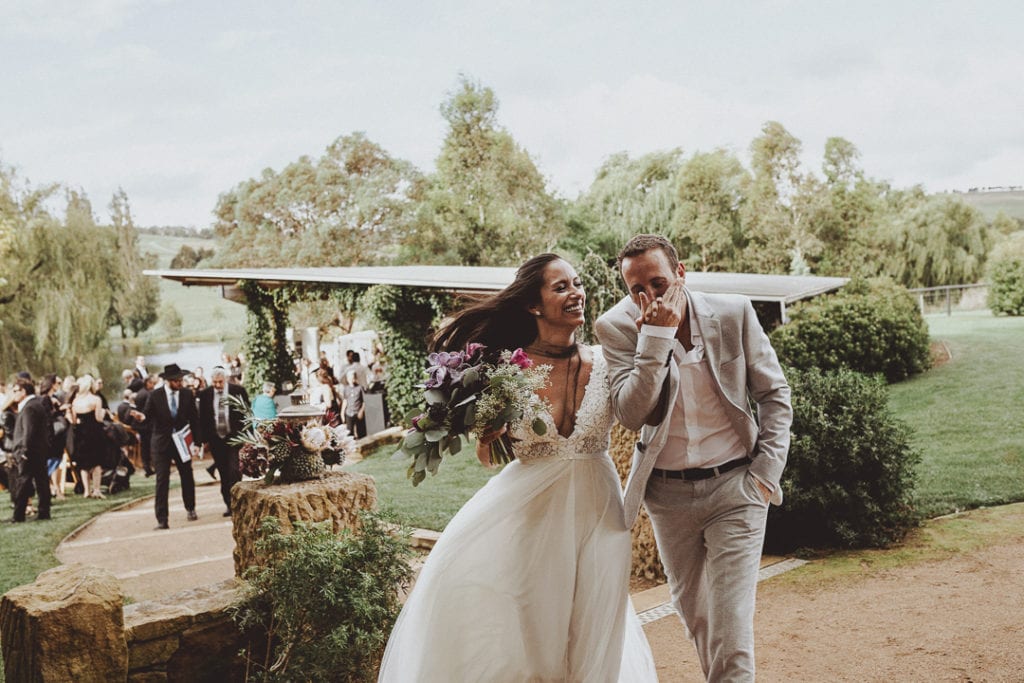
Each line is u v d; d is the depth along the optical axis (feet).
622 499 11.41
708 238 148.77
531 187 170.50
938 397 42.60
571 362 11.13
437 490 32.86
